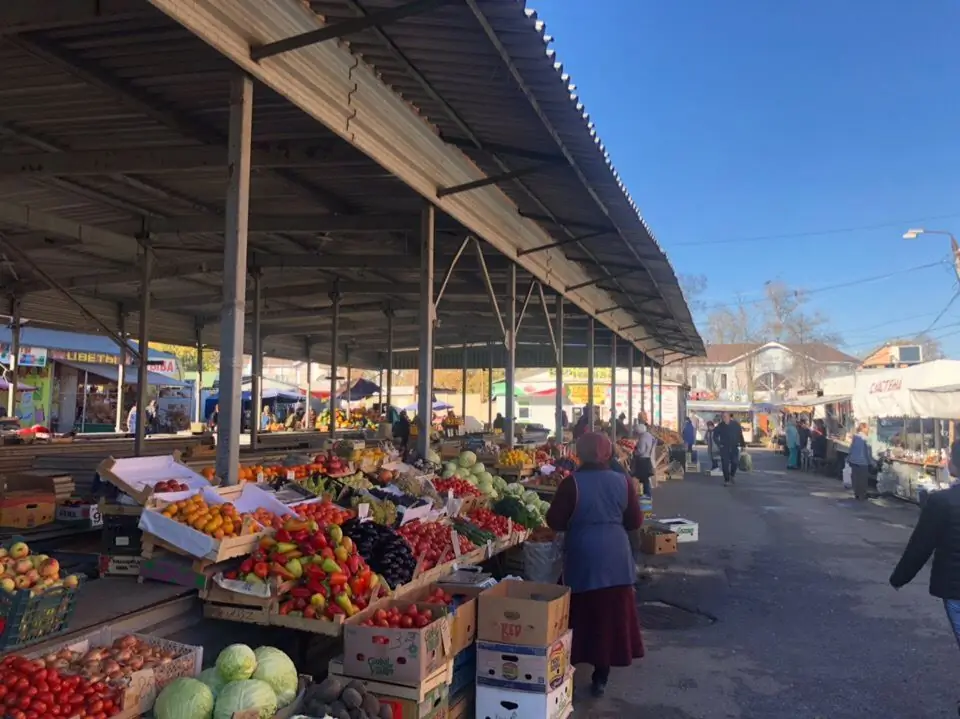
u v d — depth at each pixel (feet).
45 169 24.63
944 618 25.41
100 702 10.37
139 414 35.09
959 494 15.67
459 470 31.86
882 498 66.39
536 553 26.03
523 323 71.10
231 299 17.67
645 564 34.12
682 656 21.31
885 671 20.13
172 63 20.25
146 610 14.12
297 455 30.81
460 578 19.94
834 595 28.66
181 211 34.86
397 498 22.56
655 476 70.64
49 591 11.85
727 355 277.03
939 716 17.19
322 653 18.56
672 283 48.67
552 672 15.44
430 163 27.20
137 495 16.07
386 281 52.85
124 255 41.57
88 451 39.58
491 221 34.01
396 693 13.64
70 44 19.30
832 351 282.36
